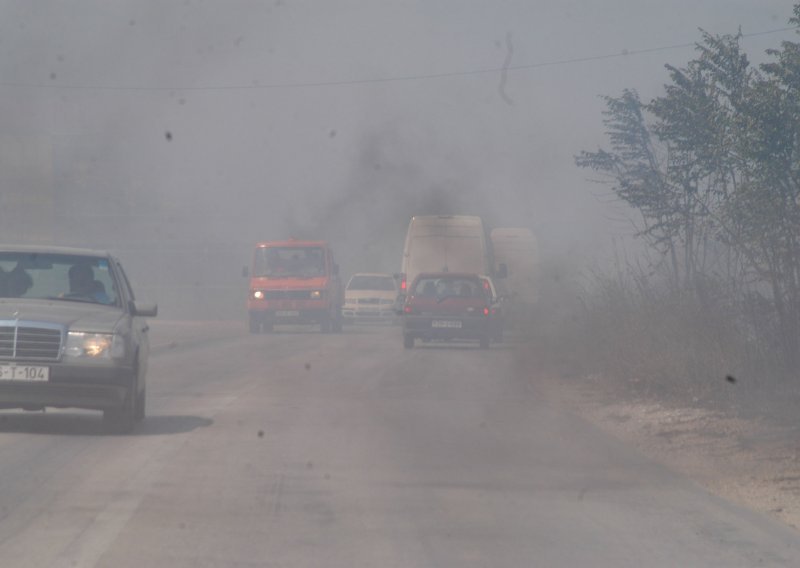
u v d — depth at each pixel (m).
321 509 22.31
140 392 35.41
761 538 20.47
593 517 22.06
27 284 35.19
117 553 18.52
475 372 57.56
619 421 37.88
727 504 23.56
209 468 26.86
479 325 77.75
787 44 42.12
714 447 32.12
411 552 18.97
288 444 31.06
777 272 41.91
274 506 22.53
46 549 18.70
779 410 37.66
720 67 50.06
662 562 18.62
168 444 30.81
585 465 28.23
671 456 30.72
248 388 48.19
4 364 31.50
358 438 32.50
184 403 41.91
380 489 24.50
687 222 52.47
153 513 21.69
